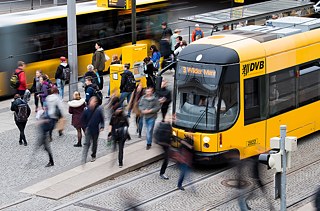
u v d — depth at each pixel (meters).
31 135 30.33
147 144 27.89
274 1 41.22
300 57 28.53
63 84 35.50
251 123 26.19
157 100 27.67
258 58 26.31
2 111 34.84
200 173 25.84
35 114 33.56
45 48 38.97
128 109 30.56
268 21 30.77
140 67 35.31
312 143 29.66
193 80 25.84
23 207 22.75
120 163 25.95
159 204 22.95
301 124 28.86
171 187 24.52
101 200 23.31
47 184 24.58
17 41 37.53
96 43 38.53
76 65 35.72
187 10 47.84
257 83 26.39
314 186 24.52
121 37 43.50
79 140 28.48
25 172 25.75
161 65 41.16
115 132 25.83
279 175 17.91
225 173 25.73
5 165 26.50
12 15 38.31
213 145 25.33
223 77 25.36
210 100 25.47
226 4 51.16
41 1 53.12
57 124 29.02
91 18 41.66
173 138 25.48
